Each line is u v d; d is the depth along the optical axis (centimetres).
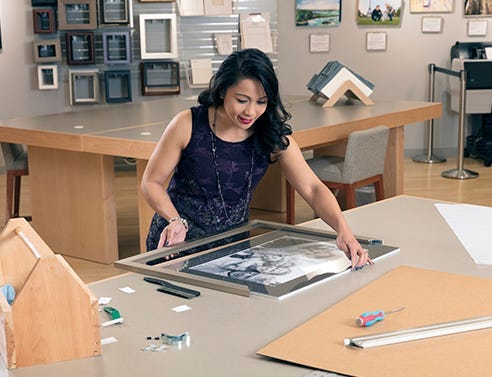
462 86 720
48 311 150
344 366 147
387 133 494
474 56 805
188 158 257
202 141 254
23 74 766
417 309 175
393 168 546
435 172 759
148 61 781
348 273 203
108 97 771
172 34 770
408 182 716
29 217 591
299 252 220
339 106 557
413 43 822
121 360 153
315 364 148
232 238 237
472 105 771
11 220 180
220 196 262
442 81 831
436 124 841
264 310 178
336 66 563
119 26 758
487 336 159
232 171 258
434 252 221
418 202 283
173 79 783
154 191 252
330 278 198
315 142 456
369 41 817
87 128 469
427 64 827
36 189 500
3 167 775
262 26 784
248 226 244
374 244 227
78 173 478
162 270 204
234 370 147
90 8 752
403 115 530
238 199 265
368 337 157
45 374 147
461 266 208
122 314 177
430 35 821
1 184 725
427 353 152
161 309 179
